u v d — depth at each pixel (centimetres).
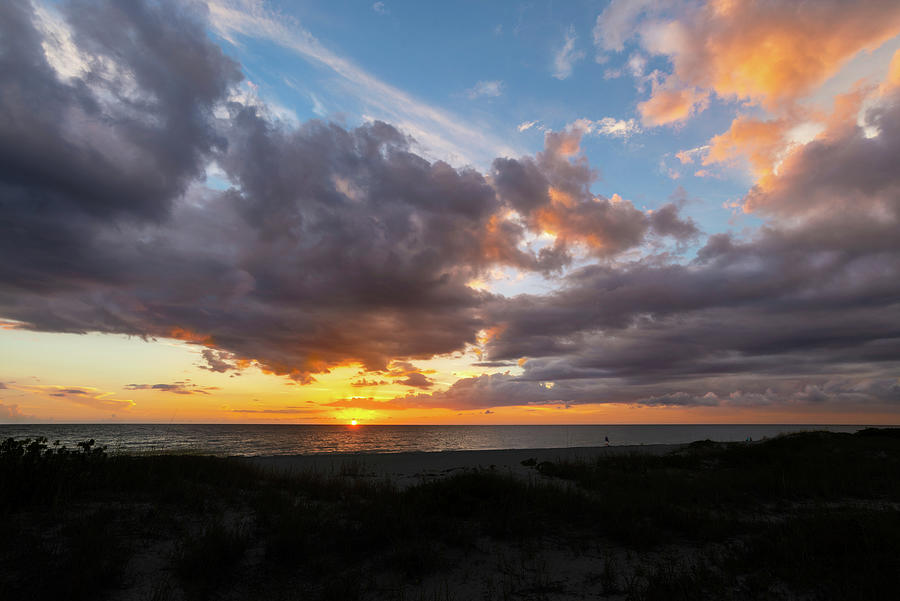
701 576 615
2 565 562
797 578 598
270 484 1219
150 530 737
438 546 748
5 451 862
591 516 937
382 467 2106
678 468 1734
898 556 643
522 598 576
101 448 1130
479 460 2459
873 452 1955
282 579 614
